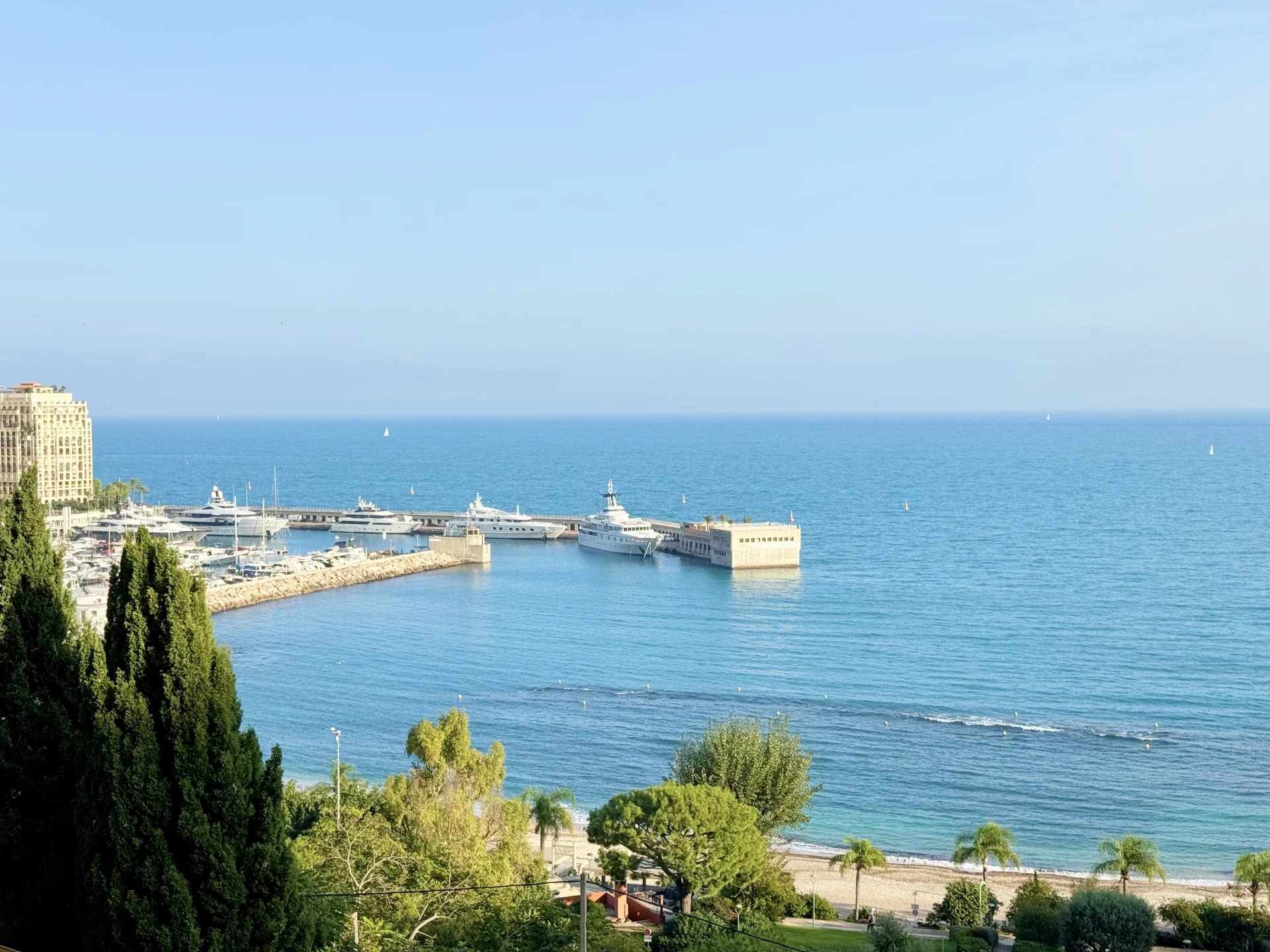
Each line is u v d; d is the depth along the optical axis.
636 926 84.62
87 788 39.66
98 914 38.81
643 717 150.12
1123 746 136.75
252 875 40.22
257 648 194.25
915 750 135.88
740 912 85.50
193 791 39.50
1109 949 77.81
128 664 40.22
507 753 135.12
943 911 91.00
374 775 126.50
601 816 85.56
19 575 44.66
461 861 69.81
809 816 113.94
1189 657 183.38
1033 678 169.62
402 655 188.25
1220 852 107.06
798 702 156.50
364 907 63.56
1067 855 107.12
